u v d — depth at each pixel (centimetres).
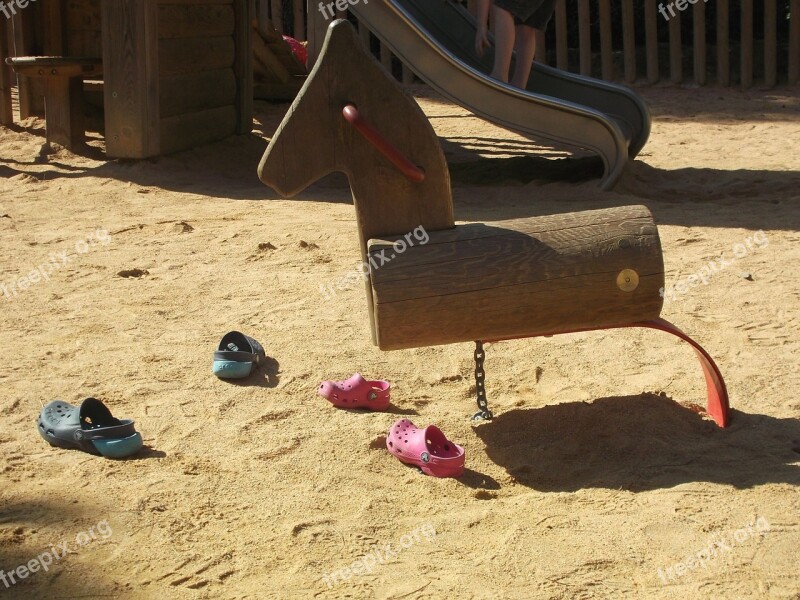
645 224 388
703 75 1733
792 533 320
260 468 370
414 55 895
